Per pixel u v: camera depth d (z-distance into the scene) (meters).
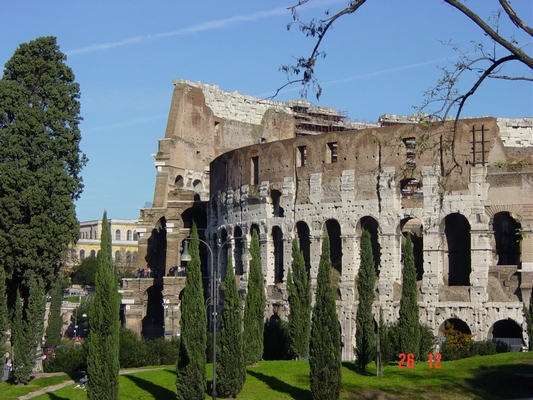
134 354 94.25
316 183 109.44
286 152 113.50
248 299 89.56
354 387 75.94
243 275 117.69
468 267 106.00
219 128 155.88
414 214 102.00
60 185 100.75
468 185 99.62
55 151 102.31
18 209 98.62
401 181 103.25
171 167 145.12
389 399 72.69
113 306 70.62
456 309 99.31
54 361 95.56
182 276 134.25
